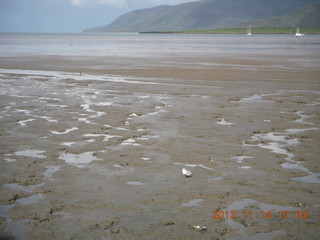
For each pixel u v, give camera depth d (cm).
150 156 884
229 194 680
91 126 1153
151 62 3394
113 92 1791
